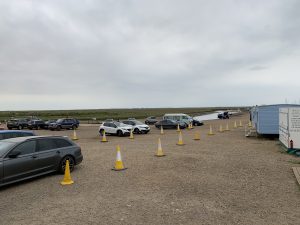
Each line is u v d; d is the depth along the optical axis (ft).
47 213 22.65
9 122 145.28
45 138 35.35
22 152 31.94
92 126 163.53
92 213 22.48
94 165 42.37
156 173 36.27
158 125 130.72
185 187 29.60
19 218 21.70
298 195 26.50
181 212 22.45
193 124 142.82
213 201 25.04
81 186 30.63
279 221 20.44
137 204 24.49
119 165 38.96
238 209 22.98
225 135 91.25
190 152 53.93
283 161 43.83
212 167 39.52
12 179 30.25
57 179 33.76
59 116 319.68
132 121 108.06
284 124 57.36
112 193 27.86
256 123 86.07
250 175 34.55
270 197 25.98
